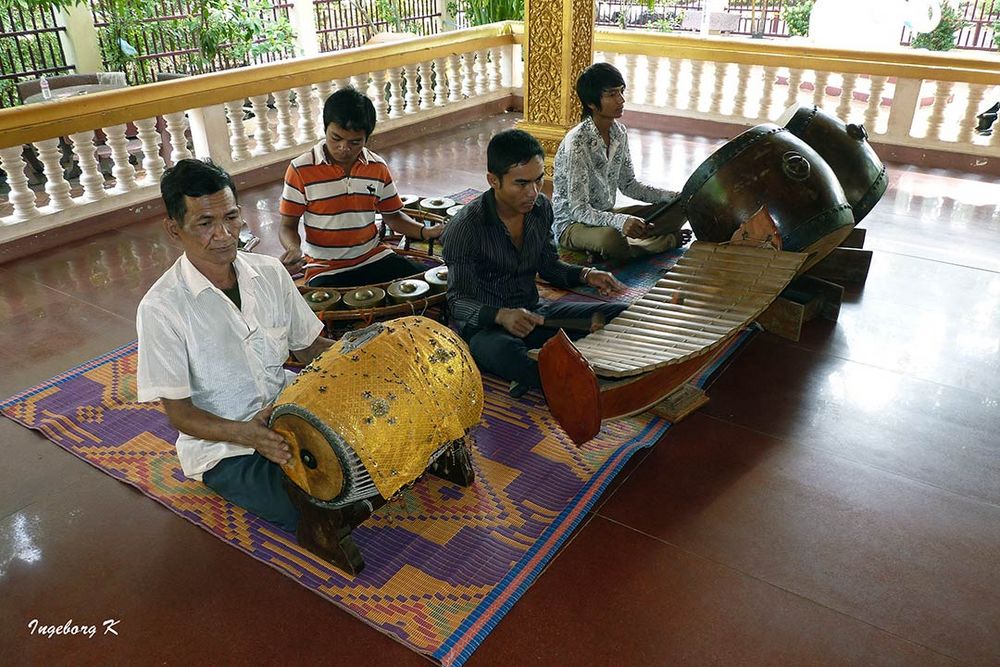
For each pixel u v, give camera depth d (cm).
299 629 213
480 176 611
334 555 229
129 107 509
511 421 304
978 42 1230
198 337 226
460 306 302
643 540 244
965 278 422
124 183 529
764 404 313
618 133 431
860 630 211
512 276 317
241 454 245
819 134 372
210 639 211
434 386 214
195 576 232
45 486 270
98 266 462
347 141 317
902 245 467
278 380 251
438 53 714
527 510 255
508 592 223
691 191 344
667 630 212
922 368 337
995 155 600
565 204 435
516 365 291
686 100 750
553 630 212
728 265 319
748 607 219
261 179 614
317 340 264
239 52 944
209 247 211
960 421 301
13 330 382
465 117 780
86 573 233
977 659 203
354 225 346
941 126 620
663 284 314
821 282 373
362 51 650
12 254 474
